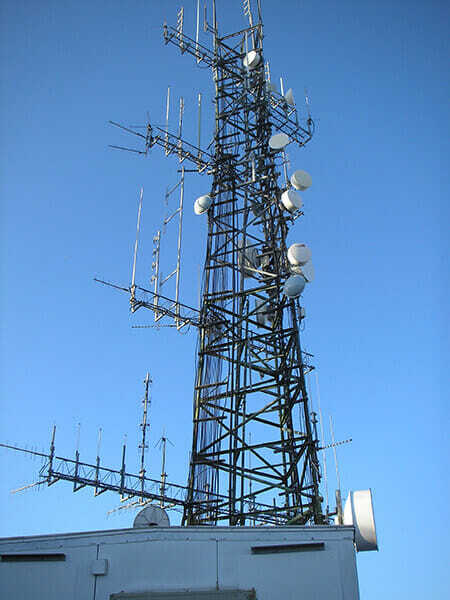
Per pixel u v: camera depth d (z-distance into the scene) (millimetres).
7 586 15039
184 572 14930
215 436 21797
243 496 20672
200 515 20484
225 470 21109
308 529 15602
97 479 25094
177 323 26375
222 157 26984
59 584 14992
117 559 15117
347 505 16938
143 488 26328
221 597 14547
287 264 24641
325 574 15031
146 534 15320
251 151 26891
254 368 22938
